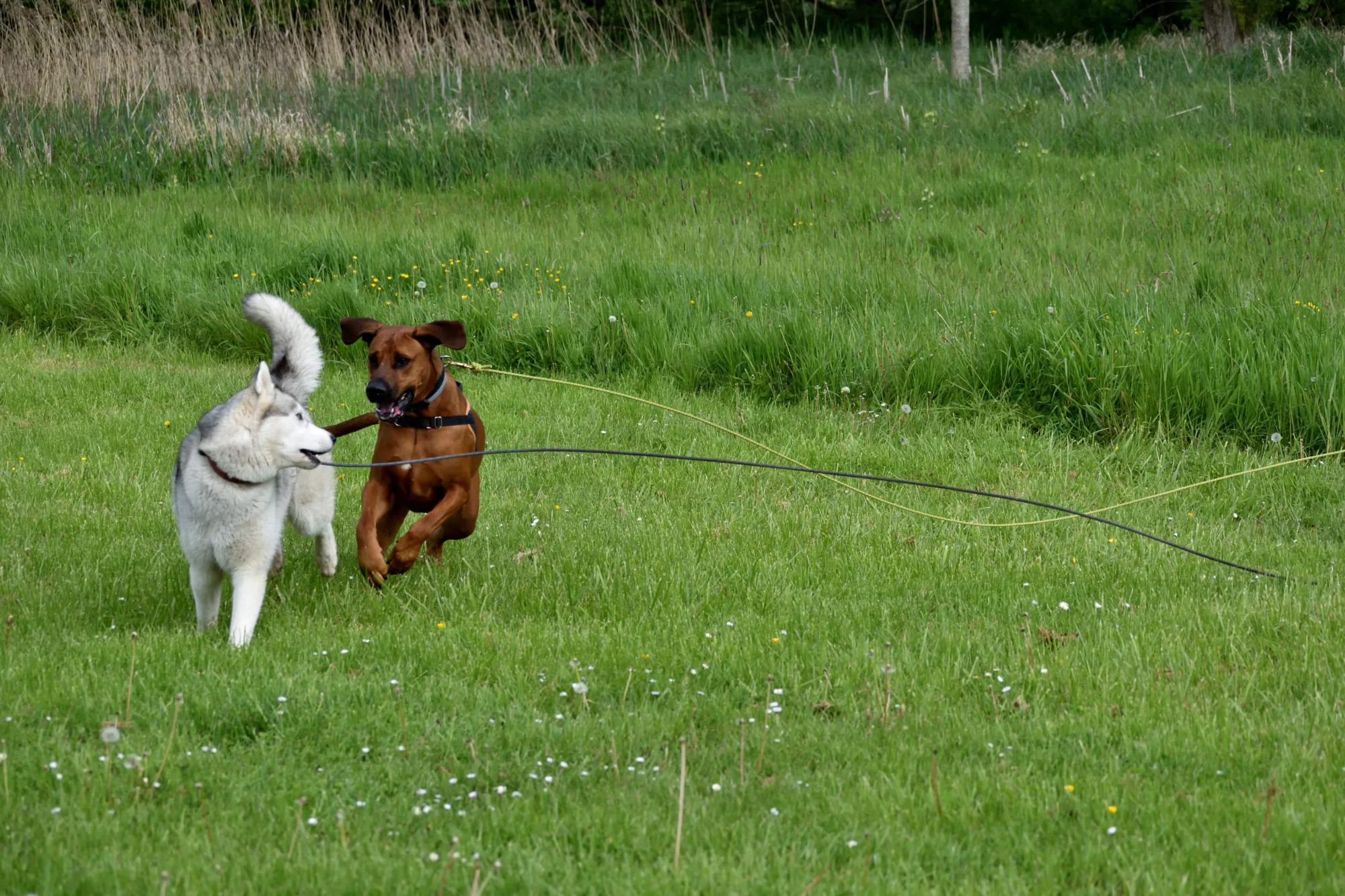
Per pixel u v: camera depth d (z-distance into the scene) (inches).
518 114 860.6
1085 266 518.0
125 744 177.5
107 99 842.8
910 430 408.5
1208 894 147.9
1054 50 1037.2
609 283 518.0
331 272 541.0
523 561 281.0
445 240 573.6
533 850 155.3
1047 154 705.0
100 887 140.9
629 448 383.6
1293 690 212.2
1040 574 275.1
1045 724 194.9
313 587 262.7
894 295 496.1
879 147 751.1
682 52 1115.9
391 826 160.9
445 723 191.3
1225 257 524.4
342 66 948.6
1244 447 389.4
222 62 909.8
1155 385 400.2
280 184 721.6
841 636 237.3
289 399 220.2
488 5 1136.2
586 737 189.6
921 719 197.9
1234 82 850.1
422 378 247.3
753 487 348.8
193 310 520.4
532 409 426.3
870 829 161.5
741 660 222.1
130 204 668.1
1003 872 151.4
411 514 336.8
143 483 334.6
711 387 460.1
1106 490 352.2
